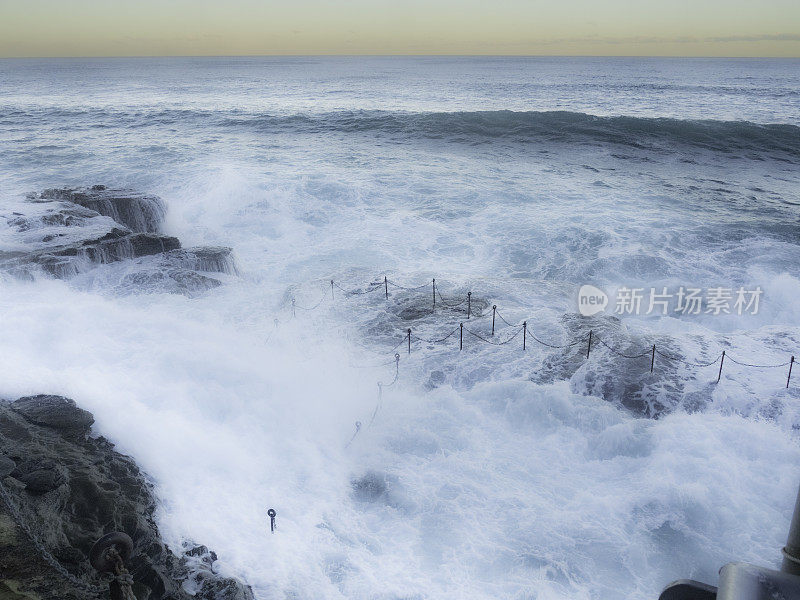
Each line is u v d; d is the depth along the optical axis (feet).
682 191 85.97
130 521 22.06
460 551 24.00
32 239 56.29
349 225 70.90
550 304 47.50
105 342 37.09
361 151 111.65
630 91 267.80
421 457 29.96
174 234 70.44
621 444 30.19
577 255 61.41
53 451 24.89
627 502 26.27
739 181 93.40
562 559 23.49
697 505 25.91
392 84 339.77
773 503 25.95
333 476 28.43
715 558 23.44
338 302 47.83
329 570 23.04
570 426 31.91
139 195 71.92
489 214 73.26
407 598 21.79
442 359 38.63
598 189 85.46
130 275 52.06
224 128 139.64
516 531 24.93
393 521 25.81
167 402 31.19
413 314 45.37
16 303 42.93
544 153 111.45
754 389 34.24
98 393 30.48
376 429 31.71
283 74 487.20
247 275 58.13
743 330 46.19
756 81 348.18
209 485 26.58
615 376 35.63
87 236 57.21
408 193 81.41
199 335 39.75
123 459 26.22
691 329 45.27
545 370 36.91
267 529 24.73
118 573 16.62
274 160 101.65
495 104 206.90
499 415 32.91
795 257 59.41
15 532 19.98
